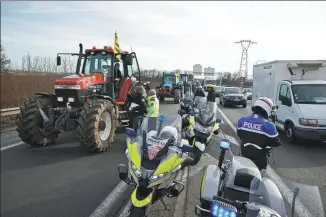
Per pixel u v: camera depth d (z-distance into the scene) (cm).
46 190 400
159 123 355
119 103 788
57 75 1208
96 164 523
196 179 446
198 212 255
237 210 210
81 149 632
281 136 653
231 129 832
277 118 683
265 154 309
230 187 269
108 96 699
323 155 464
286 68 680
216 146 639
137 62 953
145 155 310
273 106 333
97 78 717
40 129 630
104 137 624
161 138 324
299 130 544
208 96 704
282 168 429
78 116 632
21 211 335
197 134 529
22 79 1120
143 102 627
